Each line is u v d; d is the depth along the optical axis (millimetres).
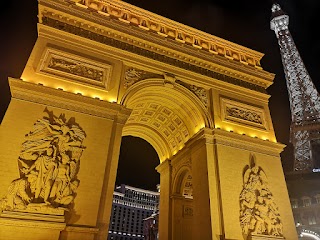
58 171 27953
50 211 25750
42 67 33188
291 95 175625
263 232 33875
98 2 42406
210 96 42656
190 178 48031
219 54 47969
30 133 28781
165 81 39812
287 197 38219
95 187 29031
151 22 45250
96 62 36500
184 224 45188
